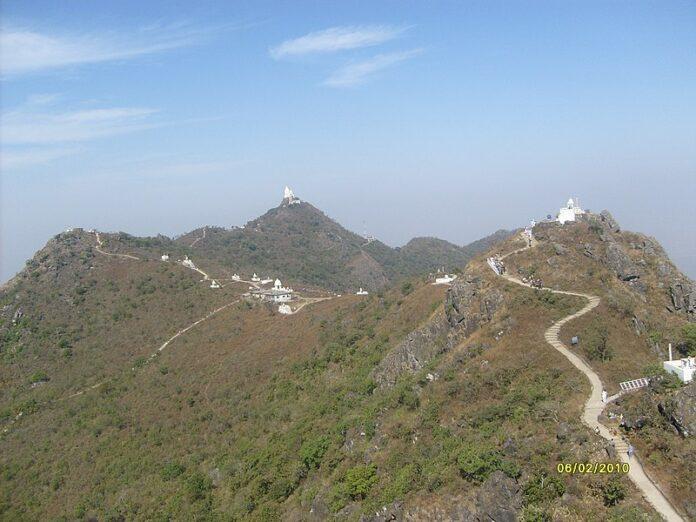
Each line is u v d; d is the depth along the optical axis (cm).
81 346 14688
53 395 12644
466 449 4784
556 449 4325
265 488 7081
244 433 9156
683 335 6275
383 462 5697
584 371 5553
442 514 4362
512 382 5756
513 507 4025
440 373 6625
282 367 10856
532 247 8438
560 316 6656
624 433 4384
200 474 8362
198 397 10819
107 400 11625
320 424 7881
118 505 8325
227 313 14675
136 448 9688
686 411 4112
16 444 10850
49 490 9300
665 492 3750
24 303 16300
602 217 8675
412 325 9806
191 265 19275
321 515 5712
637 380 5241
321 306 13438
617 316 6594
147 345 14150
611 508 3716
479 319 7344
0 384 13562
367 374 8856
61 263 18062
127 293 16812
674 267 7744
